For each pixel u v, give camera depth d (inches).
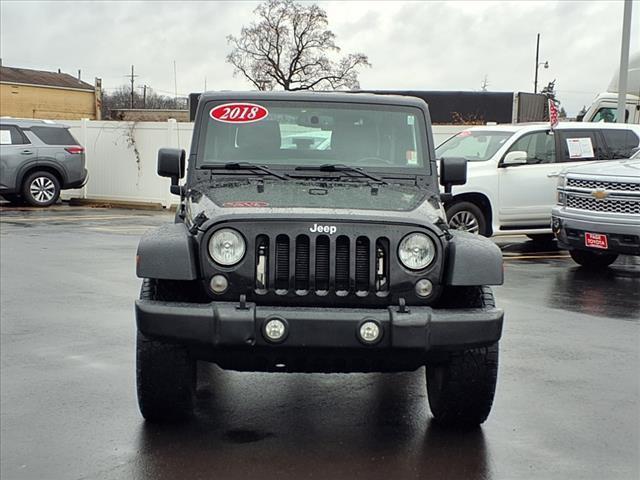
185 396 184.9
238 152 215.6
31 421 194.5
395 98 223.0
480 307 176.1
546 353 260.1
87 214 727.7
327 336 163.3
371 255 169.9
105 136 840.9
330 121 219.0
